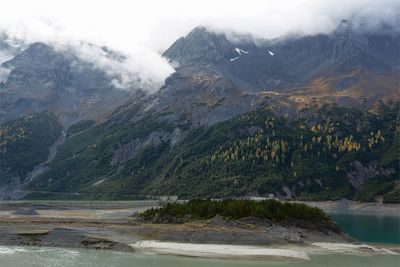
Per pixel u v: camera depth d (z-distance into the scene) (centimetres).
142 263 8369
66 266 8062
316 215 12344
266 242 10575
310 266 8381
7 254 9275
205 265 8225
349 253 10094
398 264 8838
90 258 8862
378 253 10262
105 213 19962
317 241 11356
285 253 9525
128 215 18362
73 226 12181
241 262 8656
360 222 18738
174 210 13325
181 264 8306
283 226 11762
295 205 12544
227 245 10312
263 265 8375
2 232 11100
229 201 13388
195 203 13675
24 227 11956
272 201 12775
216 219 12219
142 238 10875
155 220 13200
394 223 18338
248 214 12231
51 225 12419
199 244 10388
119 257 9000
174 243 10438
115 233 11138
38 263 8319
